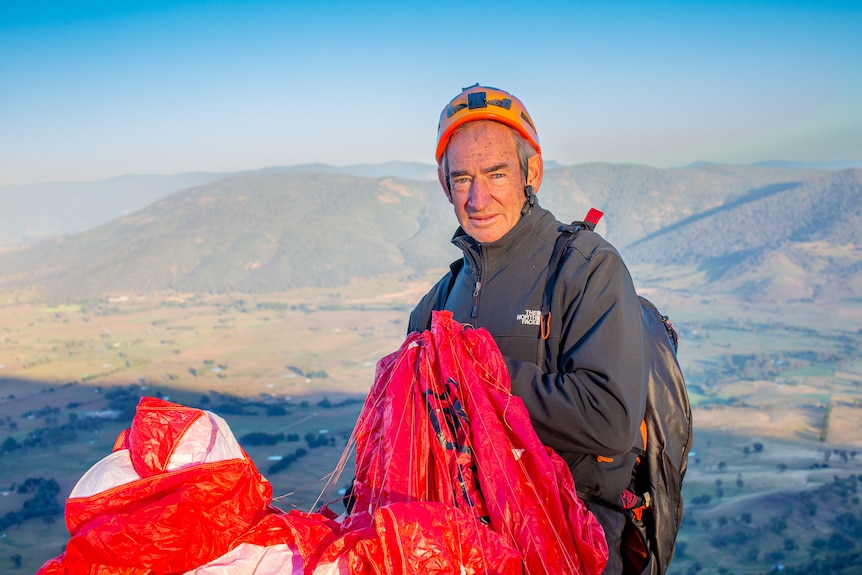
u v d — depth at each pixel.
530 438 1.49
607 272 1.66
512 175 1.75
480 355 1.59
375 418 1.66
